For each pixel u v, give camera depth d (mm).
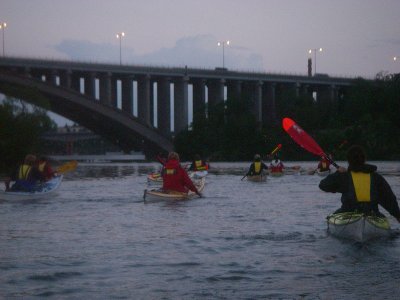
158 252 10047
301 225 13633
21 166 22125
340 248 10273
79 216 16047
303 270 8508
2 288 7539
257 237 11711
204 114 122500
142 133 111125
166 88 122250
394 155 108875
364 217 10812
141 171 58312
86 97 101500
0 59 98625
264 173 35719
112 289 7492
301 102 129250
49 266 8875
